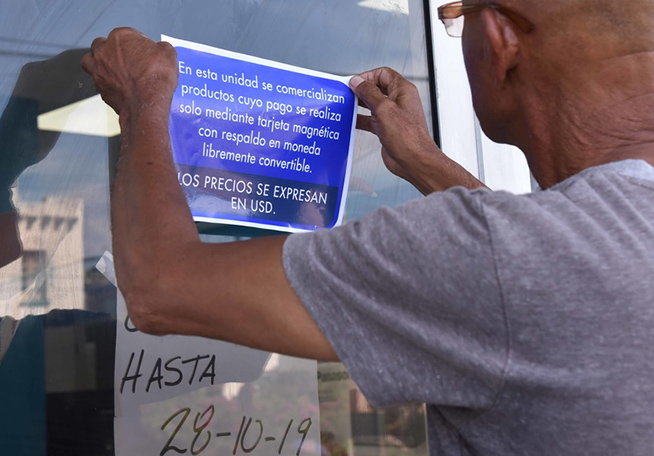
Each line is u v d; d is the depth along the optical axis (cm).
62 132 97
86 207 98
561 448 58
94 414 96
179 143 97
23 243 92
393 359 61
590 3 67
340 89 113
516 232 59
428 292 59
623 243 59
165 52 84
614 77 67
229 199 102
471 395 59
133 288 66
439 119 138
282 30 117
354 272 61
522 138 76
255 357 108
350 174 122
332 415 117
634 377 57
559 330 57
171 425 100
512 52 71
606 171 65
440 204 62
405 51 135
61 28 98
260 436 108
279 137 106
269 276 63
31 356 92
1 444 89
